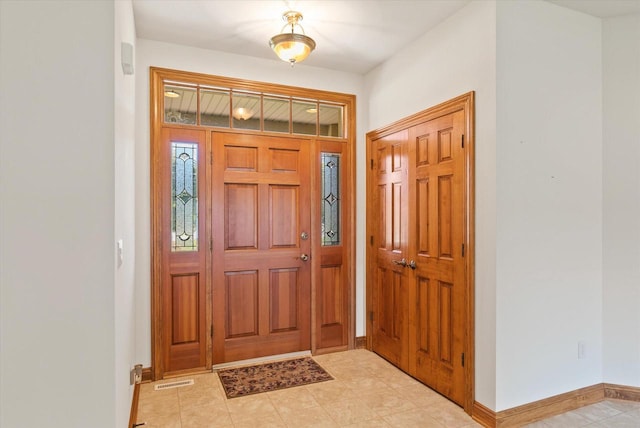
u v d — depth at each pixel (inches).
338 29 109.4
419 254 113.9
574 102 99.0
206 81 122.5
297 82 135.0
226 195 126.4
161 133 117.6
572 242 98.3
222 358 125.2
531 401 91.8
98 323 54.9
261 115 132.2
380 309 136.2
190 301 121.2
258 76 129.3
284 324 134.2
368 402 101.2
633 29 101.3
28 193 52.6
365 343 143.5
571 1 94.3
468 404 94.3
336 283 142.4
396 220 126.1
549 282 94.7
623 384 102.2
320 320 138.9
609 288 103.0
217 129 124.8
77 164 54.2
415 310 115.8
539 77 93.6
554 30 95.8
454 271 99.9
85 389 54.5
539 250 93.3
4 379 52.1
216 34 112.3
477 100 92.8
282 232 134.0
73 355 54.0
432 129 108.5
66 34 53.9
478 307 92.4
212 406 99.2
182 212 120.6
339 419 92.8
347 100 142.8
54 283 53.5
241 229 128.4
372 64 135.3
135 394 98.2
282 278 134.0
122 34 69.7
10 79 52.1
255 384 112.2
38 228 52.9
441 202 105.0
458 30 99.0
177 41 116.7
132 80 95.7
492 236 88.4
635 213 101.2
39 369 53.0
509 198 89.2
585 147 100.7
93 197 54.8
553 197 95.4
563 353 96.8
